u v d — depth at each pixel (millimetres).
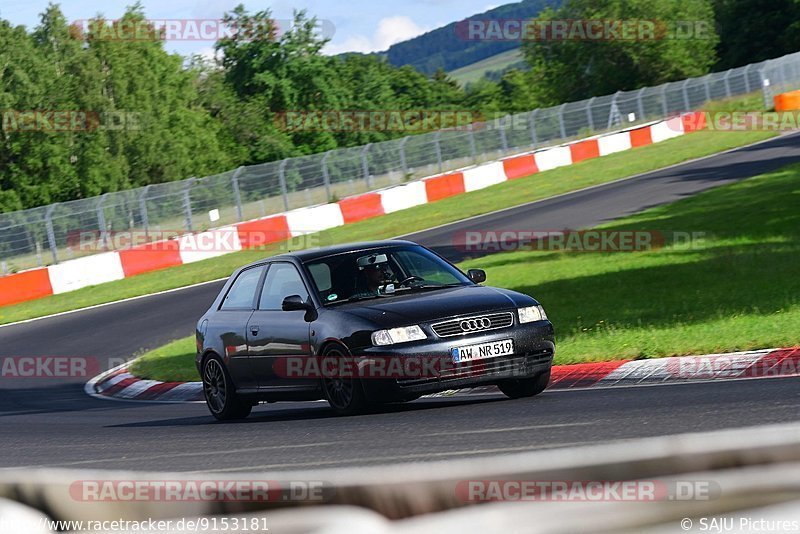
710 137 118125
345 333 23078
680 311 34812
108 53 165625
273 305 25984
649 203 71500
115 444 23250
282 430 22125
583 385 26031
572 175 103125
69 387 42656
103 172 153750
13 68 149000
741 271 41312
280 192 100312
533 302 24094
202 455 19281
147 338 51969
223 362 27047
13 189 148125
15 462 21750
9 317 66438
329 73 195500
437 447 16609
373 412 23750
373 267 25516
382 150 111375
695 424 16016
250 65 193250
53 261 84875
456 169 119250
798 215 54500
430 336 22578
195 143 177125
